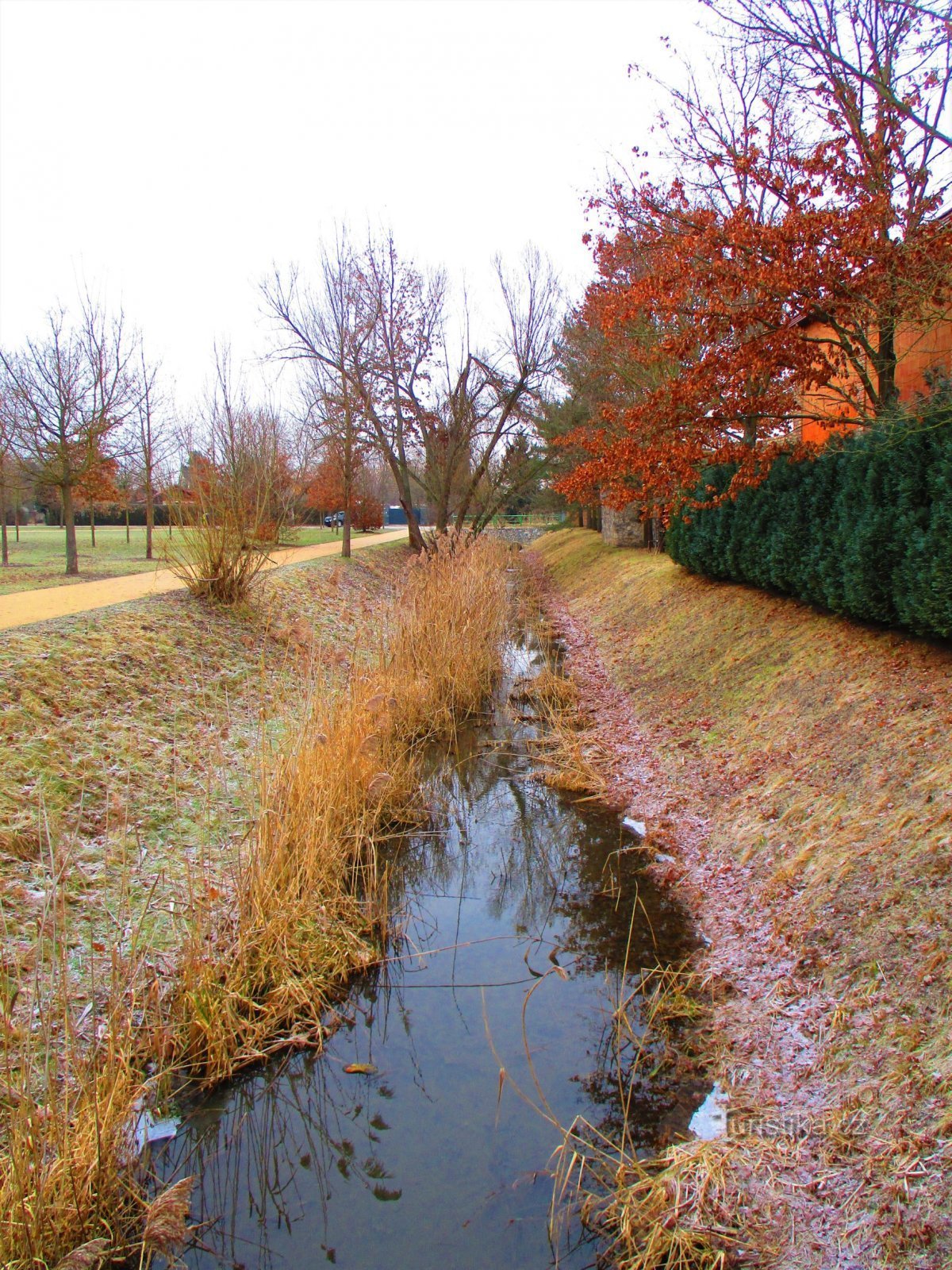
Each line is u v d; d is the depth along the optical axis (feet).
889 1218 8.60
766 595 33.22
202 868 15.57
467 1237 9.68
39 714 21.06
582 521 109.70
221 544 35.58
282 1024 13.69
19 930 13.66
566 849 20.06
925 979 11.30
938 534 19.97
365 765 21.66
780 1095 10.92
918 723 17.61
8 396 52.85
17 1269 8.69
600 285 50.24
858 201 25.75
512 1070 12.53
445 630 33.19
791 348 26.40
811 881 15.03
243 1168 10.95
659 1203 9.46
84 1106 10.04
